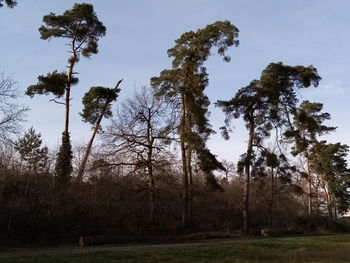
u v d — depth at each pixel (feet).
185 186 124.67
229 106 134.62
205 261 56.59
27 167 111.55
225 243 82.23
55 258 53.88
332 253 66.85
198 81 123.65
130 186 121.80
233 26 124.57
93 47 138.72
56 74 131.13
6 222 97.66
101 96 132.57
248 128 139.64
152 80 126.31
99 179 119.24
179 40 127.13
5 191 104.88
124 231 113.60
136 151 118.21
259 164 139.23
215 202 171.01
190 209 127.54
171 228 122.01
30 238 97.71
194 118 122.83
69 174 122.52
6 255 63.26
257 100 132.87
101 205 118.01
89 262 51.24
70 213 109.91
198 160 122.11
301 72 135.33
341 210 229.86
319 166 214.07
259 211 175.01
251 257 62.03
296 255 64.44
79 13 132.26
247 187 135.13
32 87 128.06
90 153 130.11
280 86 132.16
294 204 195.42
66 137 128.57
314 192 222.69
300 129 183.01
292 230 134.92
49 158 125.70
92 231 108.58
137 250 65.26
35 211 103.50
